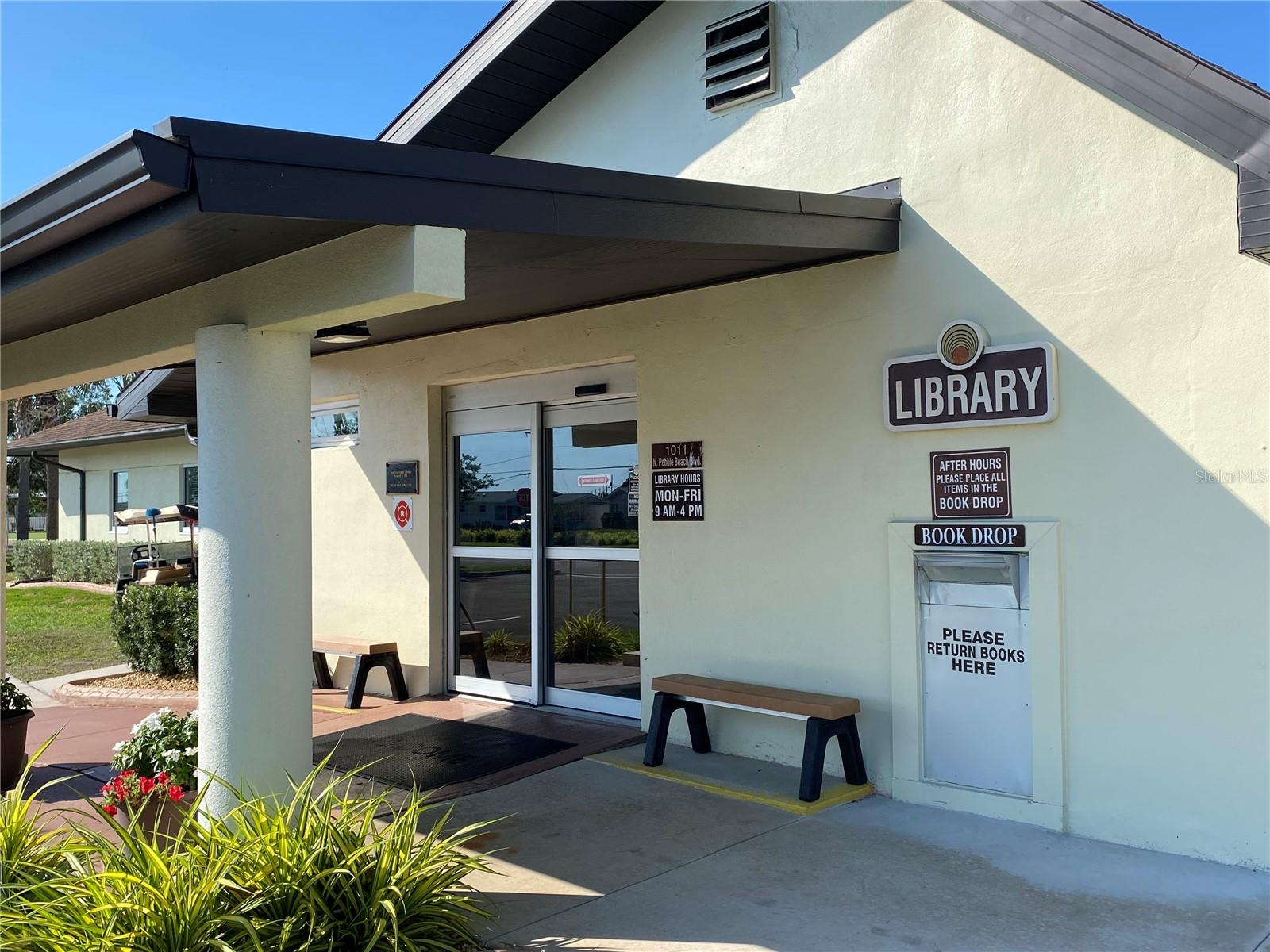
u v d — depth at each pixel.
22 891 3.45
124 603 9.99
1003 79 5.07
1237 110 4.11
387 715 7.58
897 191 5.46
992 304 5.06
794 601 5.85
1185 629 4.45
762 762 6.02
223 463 4.20
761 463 6.01
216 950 3.05
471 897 4.13
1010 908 3.97
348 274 3.75
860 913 3.95
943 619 5.23
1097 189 4.73
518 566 7.74
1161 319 4.53
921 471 5.31
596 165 7.38
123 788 4.48
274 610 4.21
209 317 4.38
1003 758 5.03
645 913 3.99
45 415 40.47
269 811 4.04
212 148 3.04
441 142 8.14
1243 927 3.76
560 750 6.39
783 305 5.89
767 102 6.24
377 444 8.61
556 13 6.84
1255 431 4.27
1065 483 4.81
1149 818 4.54
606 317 6.80
